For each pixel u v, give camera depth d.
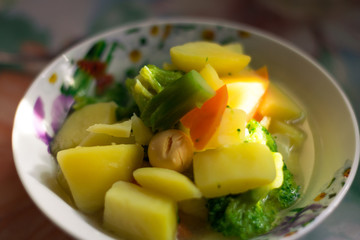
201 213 0.20
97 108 0.24
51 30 0.33
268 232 0.19
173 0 0.36
